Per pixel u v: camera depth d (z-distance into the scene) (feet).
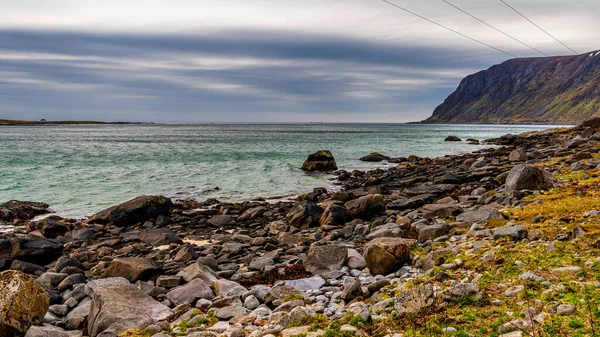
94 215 89.20
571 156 115.14
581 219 44.39
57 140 405.39
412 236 58.39
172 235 72.95
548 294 26.27
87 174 156.97
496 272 32.55
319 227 76.84
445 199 80.79
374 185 125.70
